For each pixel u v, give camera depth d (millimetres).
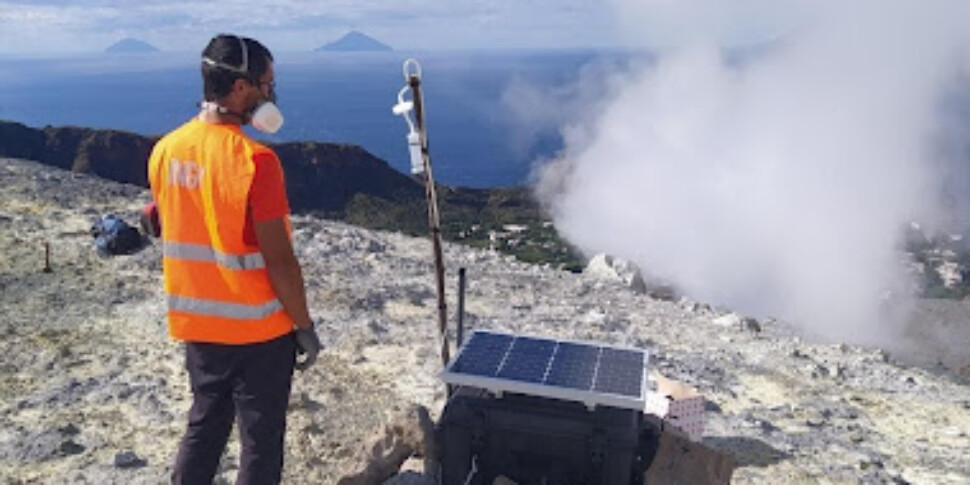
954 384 14102
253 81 4270
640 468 5574
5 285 13000
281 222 4160
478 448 5340
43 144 180125
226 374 4449
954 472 9250
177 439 8031
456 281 17594
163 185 4348
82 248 15688
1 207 18297
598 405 5199
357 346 11586
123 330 11422
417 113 6430
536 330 13961
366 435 8258
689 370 12461
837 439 10023
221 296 4297
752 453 9031
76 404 8727
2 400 8719
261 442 4492
